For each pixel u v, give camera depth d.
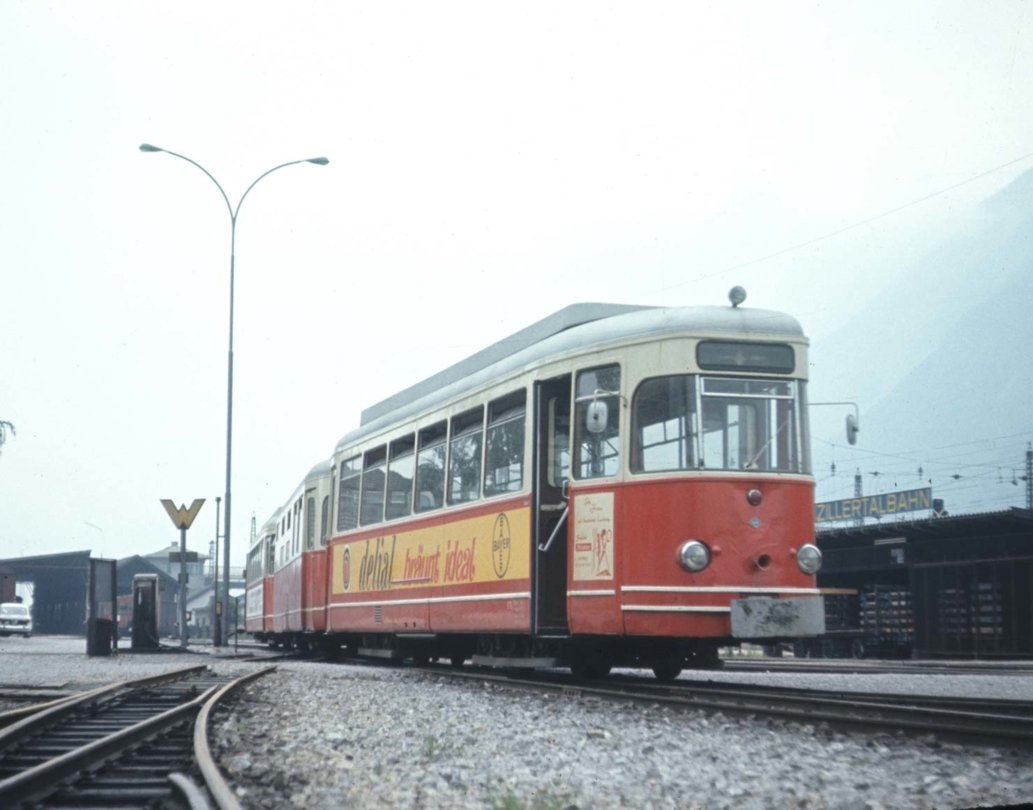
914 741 9.14
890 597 43.19
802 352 13.77
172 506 30.78
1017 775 7.68
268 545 36.72
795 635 13.05
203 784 7.16
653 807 6.82
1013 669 24.30
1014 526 35.78
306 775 7.88
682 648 14.47
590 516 14.09
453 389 17.86
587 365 14.34
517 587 15.06
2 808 6.31
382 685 16.00
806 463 13.58
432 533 18.00
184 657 28.39
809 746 9.05
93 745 8.18
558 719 11.08
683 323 13.58
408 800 6.93
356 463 22.28
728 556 13.10
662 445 13.46
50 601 101.00
